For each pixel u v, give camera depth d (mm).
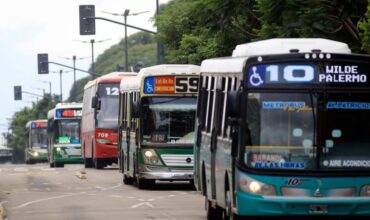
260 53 31172
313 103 28781
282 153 28578
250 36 46875
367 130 28781
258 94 28859
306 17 38281
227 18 44469
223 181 31797
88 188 57344
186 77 52438
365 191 28578
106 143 85250
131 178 60531
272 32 40375
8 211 41906
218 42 50062
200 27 46969
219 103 33156
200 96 38531
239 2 43844
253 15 43938
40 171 85875
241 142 28719
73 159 107000
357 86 28938
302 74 28906
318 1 38062
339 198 28359
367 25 35781
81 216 38594
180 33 79750
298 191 28406
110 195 50562
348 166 28562
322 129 28656
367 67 29016
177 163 52094
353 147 28656
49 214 39938
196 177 39031
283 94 28828
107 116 85375
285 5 38906
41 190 56219
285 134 28672
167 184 59531
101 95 85500
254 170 28516
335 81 28906
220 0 44156
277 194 28422
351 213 28375
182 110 52312
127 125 58250
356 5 37562
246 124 28766
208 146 35531
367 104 28891
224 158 31547
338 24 38094
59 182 64688
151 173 52094
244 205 28547
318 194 28375
